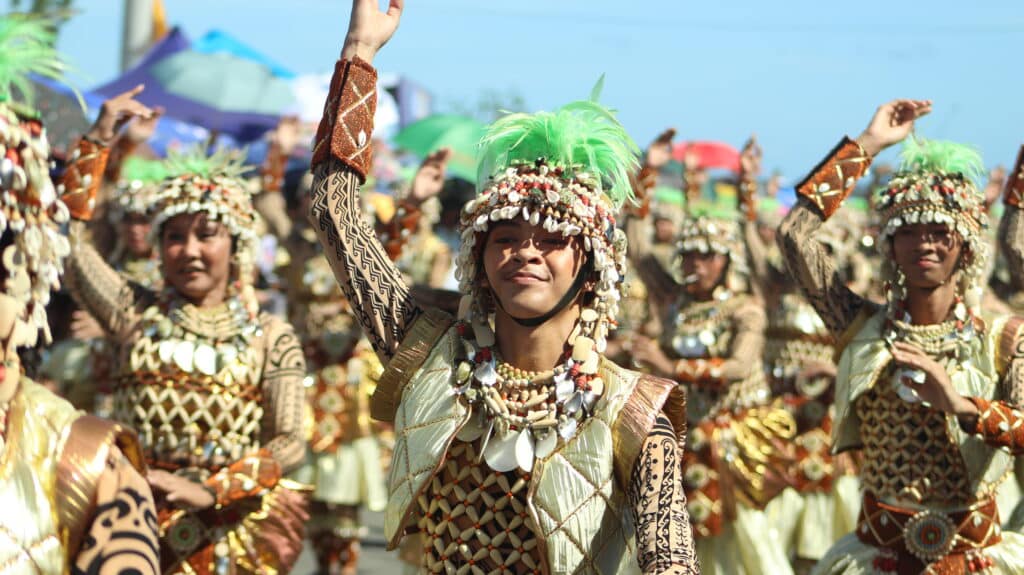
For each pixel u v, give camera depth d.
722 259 10.18
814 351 12.41
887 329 6.75
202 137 18.69
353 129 4.51
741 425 10.18
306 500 7.32
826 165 6.90
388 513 4.23
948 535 6.58
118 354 7.15
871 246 13.98
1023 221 7.59
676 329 10.20
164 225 7.17
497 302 4.22
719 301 10.20
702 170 14.03
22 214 3.04
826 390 11.48
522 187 4.09
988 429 6.24
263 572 7.06
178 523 6.88
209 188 7.17
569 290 4.13
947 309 6.68
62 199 6.93
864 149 6.84
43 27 3.26
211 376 7.03
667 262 17.20
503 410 4.09
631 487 3.97
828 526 11.09
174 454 6.99
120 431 3.15
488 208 4.12
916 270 6.60
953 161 6.68
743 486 10.05
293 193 14.84
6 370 3.00
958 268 6.66
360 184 4.57
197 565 6.89
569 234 4.07
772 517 10.92
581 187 4.18
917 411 6.62
